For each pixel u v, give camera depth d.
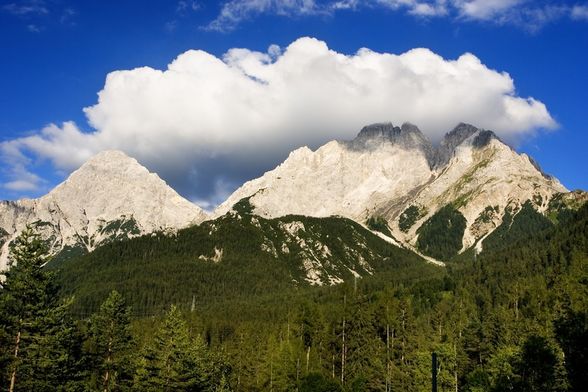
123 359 93.56
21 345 70.81
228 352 151.88
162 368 90.69
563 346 62.22
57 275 76.06
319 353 132.25
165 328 95.75
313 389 113.00
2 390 71.69
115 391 92.81
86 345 91.62
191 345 110.75
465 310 175.50
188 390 92.75
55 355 73.50
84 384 81.12
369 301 146.62
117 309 95.94
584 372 57.34
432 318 165.62
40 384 71.62
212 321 196.50
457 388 112.44
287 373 122.75
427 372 112.50
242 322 195.62
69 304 77.19
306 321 142.88
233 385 139.75
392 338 127.31
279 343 141.50
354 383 116.94
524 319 126.56
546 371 77.75
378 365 117.19
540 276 184.25
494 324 125.75
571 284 129.38
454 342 125.19
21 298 71.75
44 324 71.56
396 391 113.69
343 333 131.00
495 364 98.38
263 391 125.75
